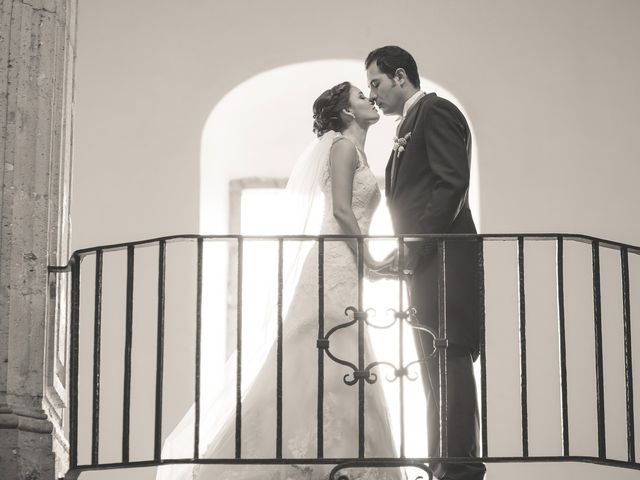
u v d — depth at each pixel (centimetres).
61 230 653
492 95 1006
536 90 1007
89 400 955
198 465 640
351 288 663
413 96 671
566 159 995
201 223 995
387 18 1020
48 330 632
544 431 952
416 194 648
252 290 1040
